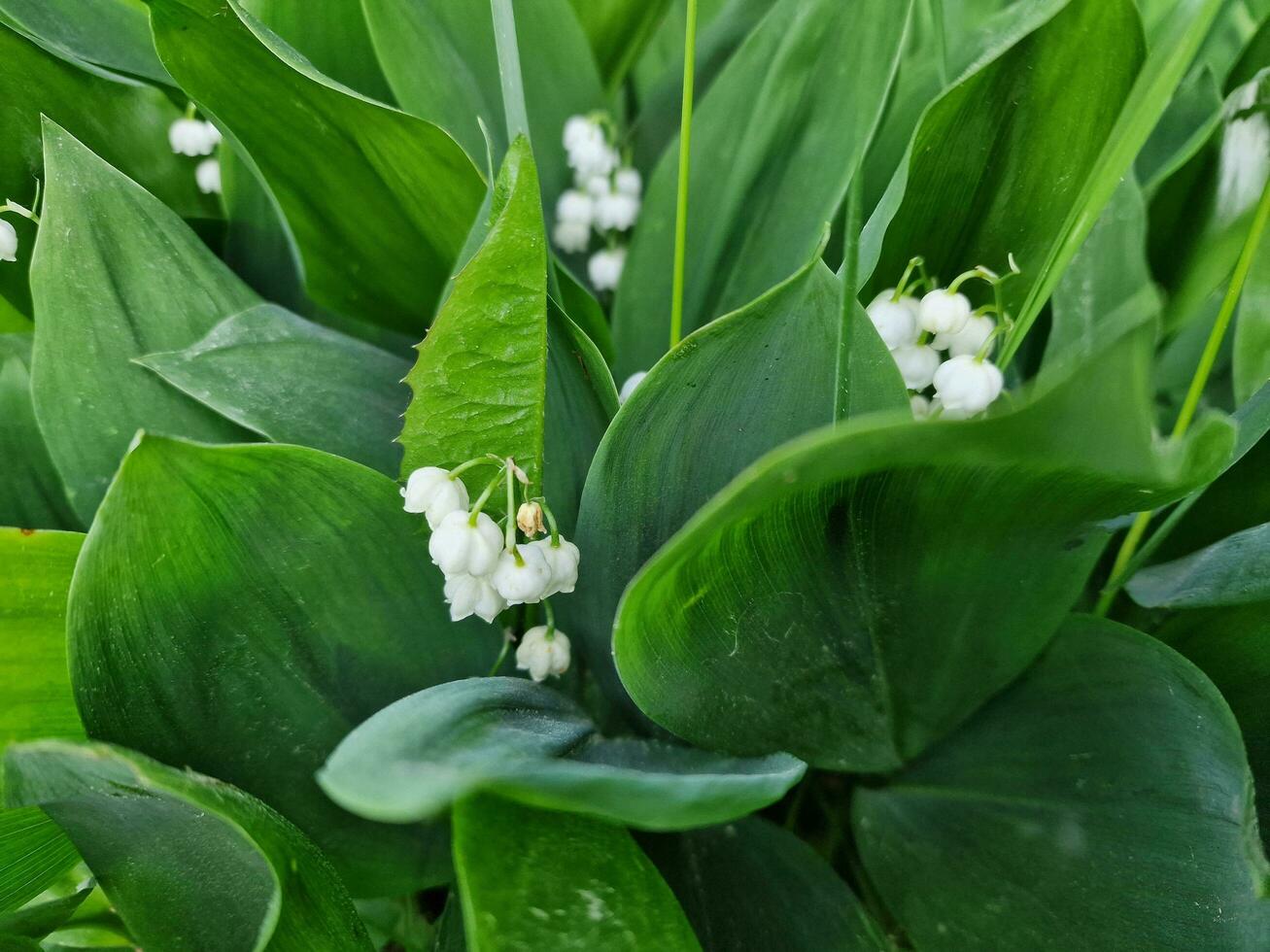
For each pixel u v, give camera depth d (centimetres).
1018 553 13
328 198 18
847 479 11
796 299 13
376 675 14
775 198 19
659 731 15
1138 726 14
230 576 13
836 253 18
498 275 11
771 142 19
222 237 22
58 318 16
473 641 15
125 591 12
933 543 12
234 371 16
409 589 14
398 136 17
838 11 19
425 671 15
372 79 20
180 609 13
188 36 16
